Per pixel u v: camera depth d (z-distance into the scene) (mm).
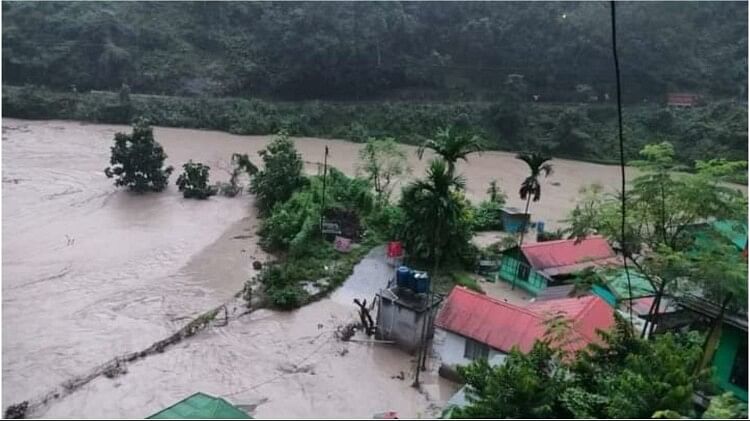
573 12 77812
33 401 19453
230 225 38625
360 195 40094
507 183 54469
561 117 68562
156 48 81375
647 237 20422
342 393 20938
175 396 20312
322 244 34125
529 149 69250
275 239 34312
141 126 43406
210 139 67312
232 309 26750
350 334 24797
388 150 45719
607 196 32562
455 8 80688
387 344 24359
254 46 81688
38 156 53375
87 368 21609
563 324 18797
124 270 30453
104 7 82500
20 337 23453
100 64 77375
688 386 13211
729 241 19375
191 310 26594
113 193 43469
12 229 35031
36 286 27906
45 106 71125
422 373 22453
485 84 80750
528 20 78438
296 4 82250
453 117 73250
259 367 22375
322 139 72188
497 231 39500
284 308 27094
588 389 15352
